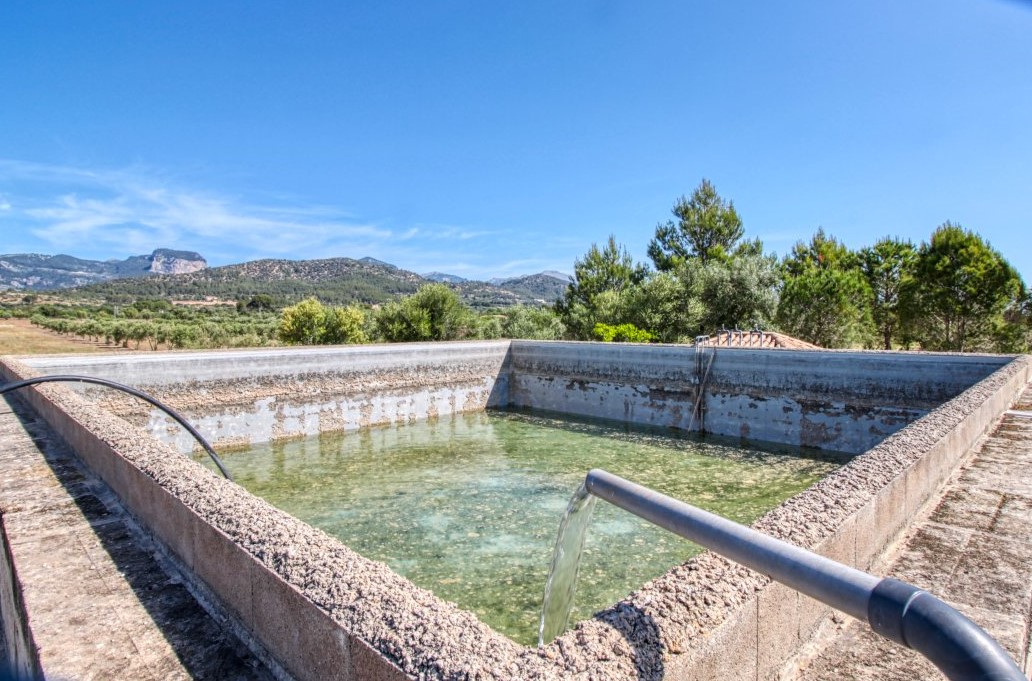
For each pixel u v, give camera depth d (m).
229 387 14.06
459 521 9.05
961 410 5.37
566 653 1.62
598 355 17.41
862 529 2.85
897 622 1.20
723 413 14.98
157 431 13.02
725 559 2.23
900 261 30.42
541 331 28.14
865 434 12.76
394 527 8.84
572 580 2.91
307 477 11.66
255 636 2.52
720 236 32.84
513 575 7.15
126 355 12.77
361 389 16.22
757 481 11.13
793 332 25.70
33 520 4.03
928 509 3.82
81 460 5.36
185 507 3.14
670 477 11.43
